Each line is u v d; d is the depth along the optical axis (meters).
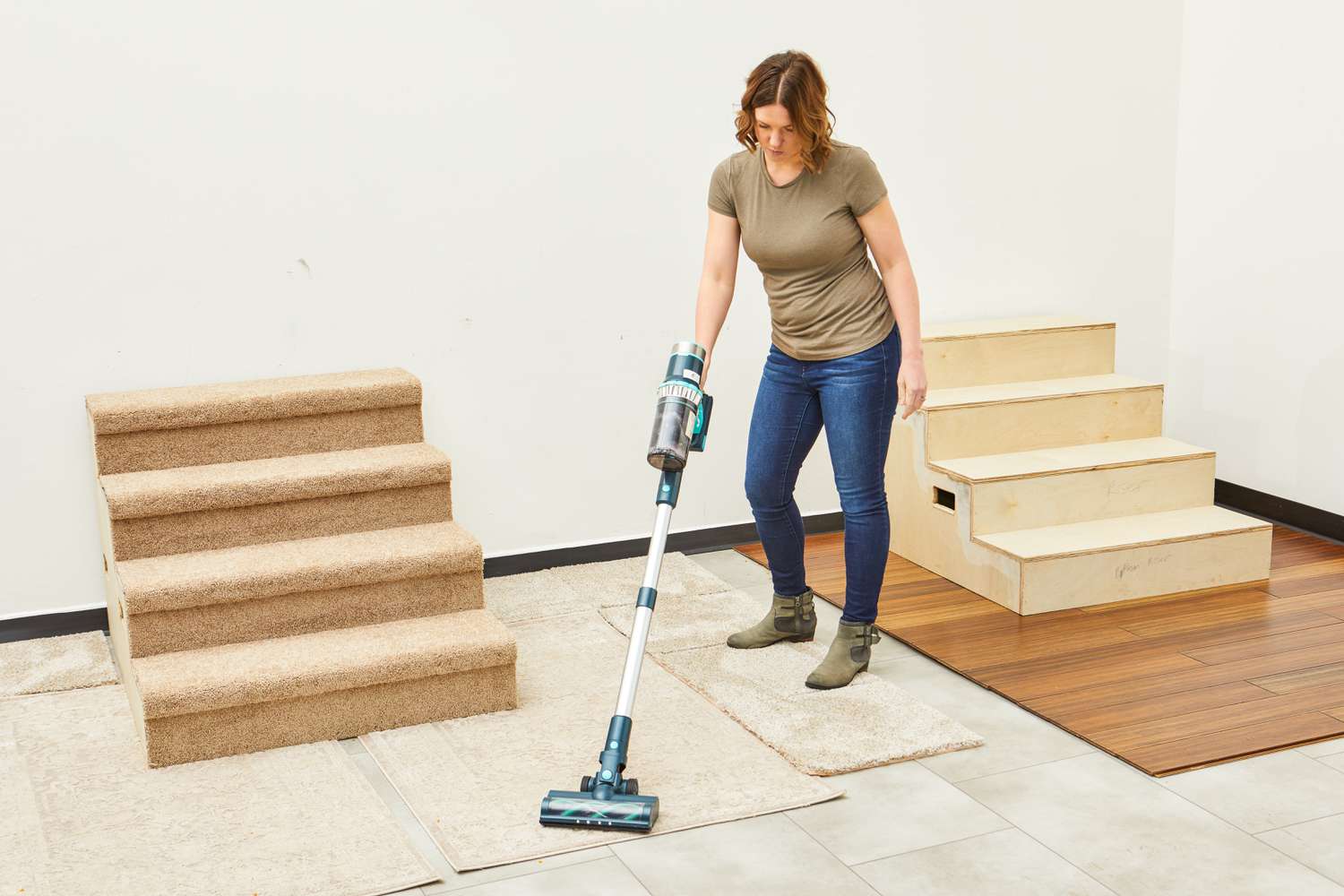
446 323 3.64
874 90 4.04
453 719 2.79
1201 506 3.82
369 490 3.08
